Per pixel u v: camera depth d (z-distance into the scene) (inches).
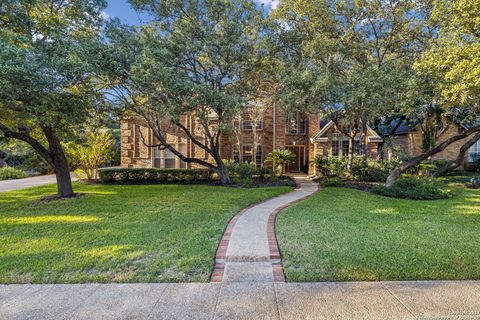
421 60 339.9
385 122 740.7
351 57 479.2
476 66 250.7
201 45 374.0
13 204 312.3
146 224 223.9
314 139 682.8
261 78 442.0
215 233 199.5
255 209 283.9
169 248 169.6
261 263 149.8
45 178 658.8
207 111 410.6
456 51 276.4
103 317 101.7
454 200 329.7
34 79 252.2
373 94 348.2
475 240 181.9
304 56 427.2
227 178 515.2
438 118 559.5
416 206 293.4
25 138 340.5
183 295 117.2
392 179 410.0
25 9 297.4
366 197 353.4
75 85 325.1
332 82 375.6
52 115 289.7
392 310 105.5
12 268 141.7
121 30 354.0
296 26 452.1
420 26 458.3
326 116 480.7
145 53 327.9
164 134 694.5
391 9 449.1
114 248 169.5
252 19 395.5
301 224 222.1
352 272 136.0
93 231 205.2
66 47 298.2
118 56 338.6
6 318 101.5
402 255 155.9
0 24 285.1
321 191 410.9
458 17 275.4
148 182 543.8
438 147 395.5
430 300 112.0
